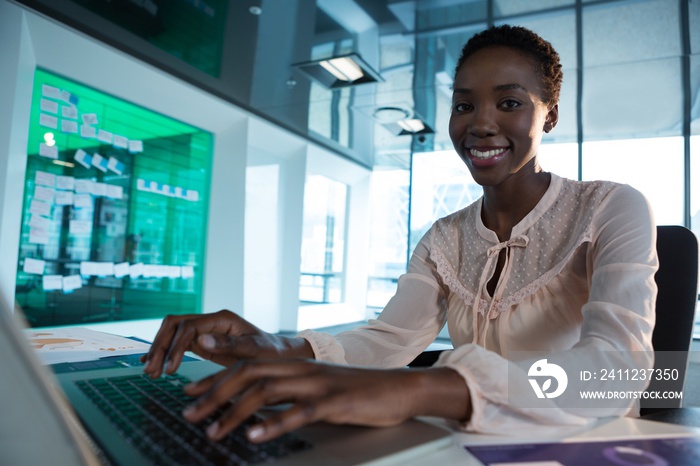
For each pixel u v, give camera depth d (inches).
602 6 144.2
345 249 382.9
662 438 19.6
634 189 33.0
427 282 39.9
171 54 174.6
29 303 162.1
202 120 221.5
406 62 182.1
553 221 34.3
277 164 280.5
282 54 174.9
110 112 187.5
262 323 269.3
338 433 18.5
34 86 161.9
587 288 33.0
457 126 34.2
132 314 197.0
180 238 218.8
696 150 258.2
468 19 150.2
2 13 138.5
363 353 34.6
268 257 273.4
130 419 18.8
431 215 326.6
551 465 16.6
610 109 234.2
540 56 33.1
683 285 38.4
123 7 142.6
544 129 36.3
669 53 175.0
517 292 33.8
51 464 12.9
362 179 379.9
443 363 21.8
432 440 18.0
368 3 141.0
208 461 14.9
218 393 17.3
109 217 187.9
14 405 12.5
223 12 145.4
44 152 165.5
